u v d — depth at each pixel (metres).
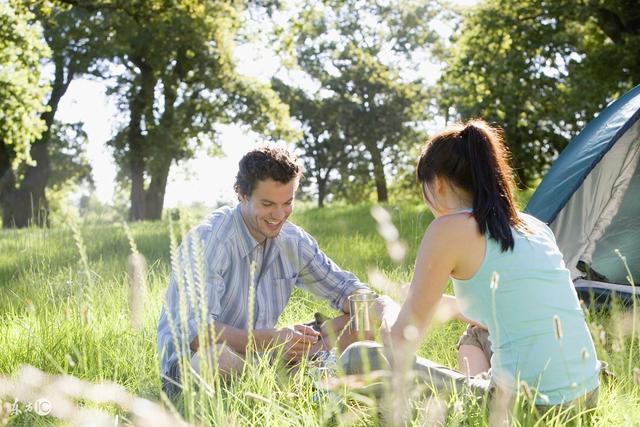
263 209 3.11
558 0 17.03
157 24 22.59
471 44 18.77
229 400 2.41
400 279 4.23
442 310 2.44
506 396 2.28
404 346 2.30
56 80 24.27
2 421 2.27
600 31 18.27
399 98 35.06
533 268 2.32
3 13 16.88
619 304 4.21
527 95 18.28
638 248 5.17
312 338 3.08
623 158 5.18
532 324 2.30
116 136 25.33
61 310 3.73
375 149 35.16
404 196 37.56
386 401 2.24
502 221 2.32
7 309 4.80
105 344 3.34
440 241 2.31
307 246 3.53
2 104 17.36
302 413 2.30
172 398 2.62
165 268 5.99
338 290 3.58
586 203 5.16
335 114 34.69
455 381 2.46
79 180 26.84
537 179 20.44
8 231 11.76
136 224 14.73
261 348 3.08
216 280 3.13
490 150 2.40
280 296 3.47
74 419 2.03
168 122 24.66
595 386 2.36
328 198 37.28
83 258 2.08
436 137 2.46
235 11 24.11
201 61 24.39
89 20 22.97
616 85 17.00
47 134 24.84
